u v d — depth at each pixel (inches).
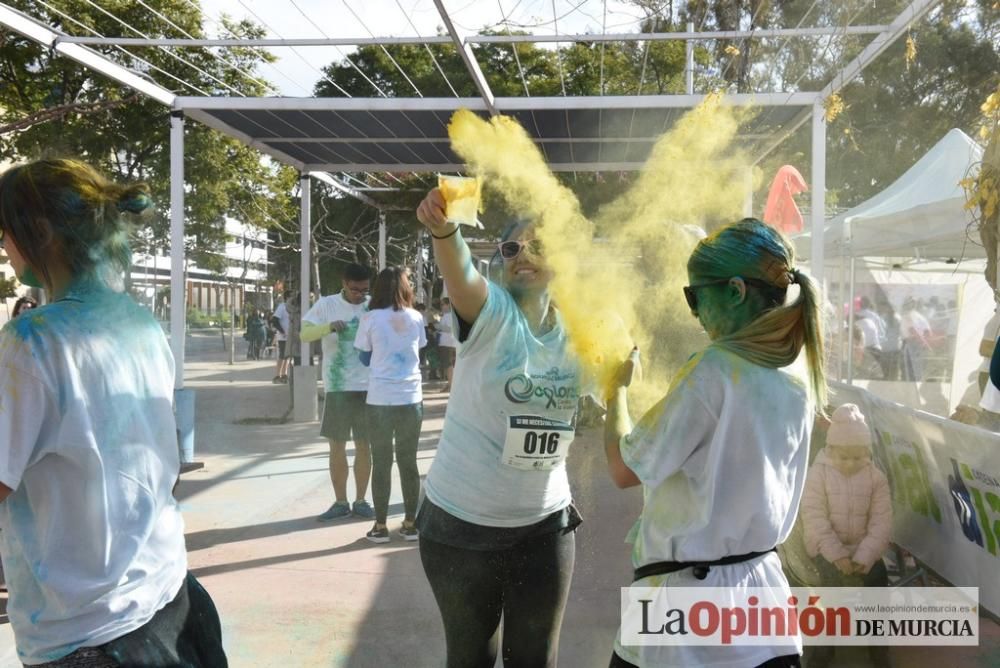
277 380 690.8
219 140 647.8
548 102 269.9
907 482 152.7
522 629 97.0
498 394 90.4
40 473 66.4
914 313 424.8
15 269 72.9
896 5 227.9
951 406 387.9
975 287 392.8
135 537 69.2
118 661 67.2
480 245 356.2
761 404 70.2
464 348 90.3
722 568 72.1
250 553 200.8
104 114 580.4
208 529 221.9
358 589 176.2
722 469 70.3
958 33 580.7
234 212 795.4
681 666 72.3
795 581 146.0
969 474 128.6
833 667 140.6
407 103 274.8
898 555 159.5
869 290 434.9
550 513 96.1
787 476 72.7
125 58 368.8
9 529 67.7
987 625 153.8
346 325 225.6
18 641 67.8
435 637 151.9
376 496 208.5
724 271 74.1
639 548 78.4
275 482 278.8
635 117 282.8
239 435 381.1
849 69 233.9
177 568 73.8
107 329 70.0
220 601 169.3
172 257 291.6
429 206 79.8
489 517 92.7
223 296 2015.3
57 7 435.2
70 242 70.6
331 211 874.8
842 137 648.4
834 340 386.9
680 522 73.2
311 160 383.6
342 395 227.9
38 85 543.8
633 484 82.1
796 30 226.7
